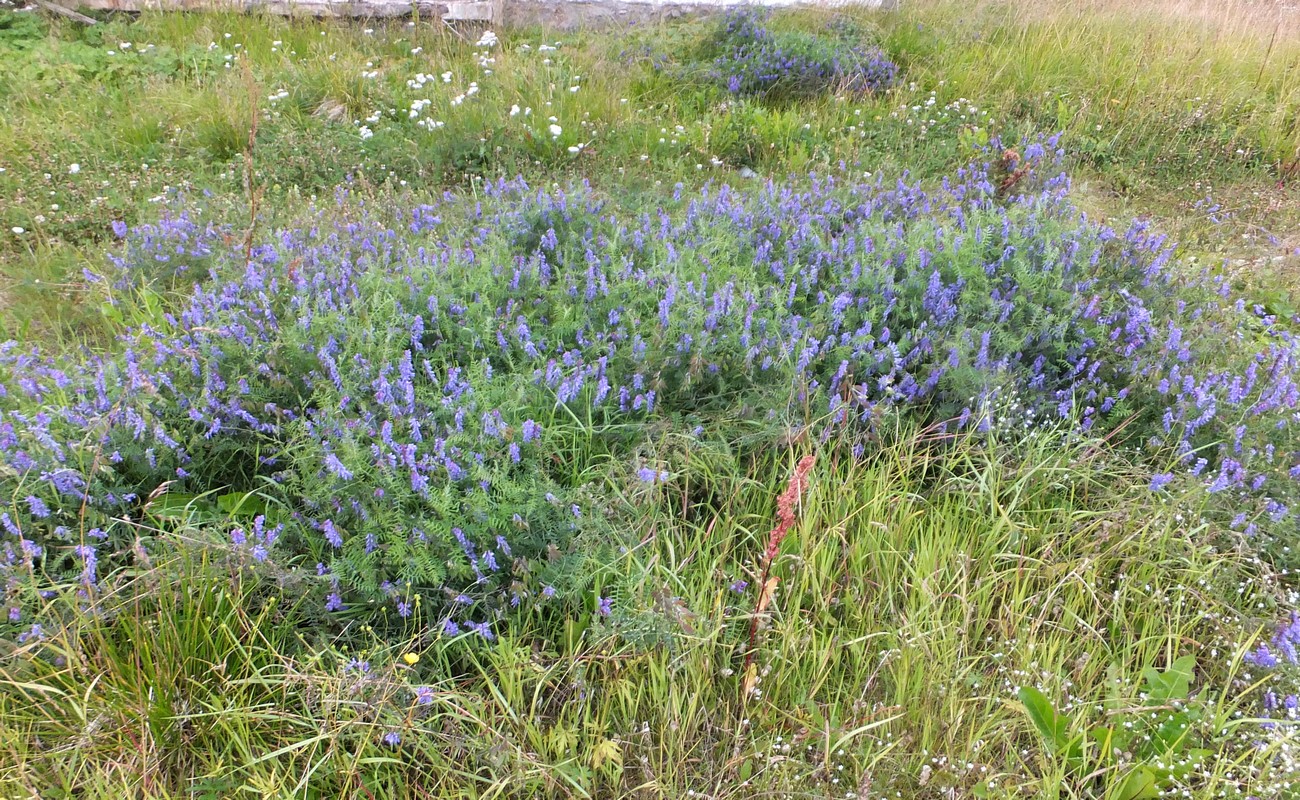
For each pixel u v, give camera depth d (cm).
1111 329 364
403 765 232
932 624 260
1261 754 231
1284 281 496
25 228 507
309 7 844
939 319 354
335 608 257
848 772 235
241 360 316
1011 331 357
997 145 628
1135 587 281
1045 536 293
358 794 222
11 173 546
